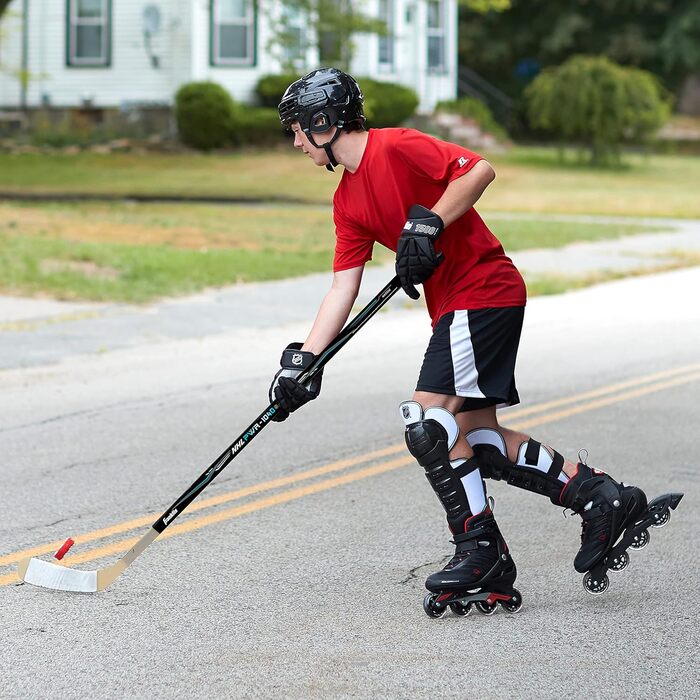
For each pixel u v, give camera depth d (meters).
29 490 15.93
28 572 12.06
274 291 36.03
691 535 14.13
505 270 11.21
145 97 89.06
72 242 42.91
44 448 18.25
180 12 87.12
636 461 17.64
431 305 11.53
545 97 95.50
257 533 14.12
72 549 13.49
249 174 79.06
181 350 26.95
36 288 34.22
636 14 132.25
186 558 13.19
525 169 91.75
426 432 10.93
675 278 41.28
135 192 67.62
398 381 23.69
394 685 9.75
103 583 11.77
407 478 16.69
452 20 103.62
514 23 132.25
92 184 71.44
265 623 11.18
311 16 84.25
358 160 11.09
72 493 15.80
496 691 9.65
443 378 11.01
